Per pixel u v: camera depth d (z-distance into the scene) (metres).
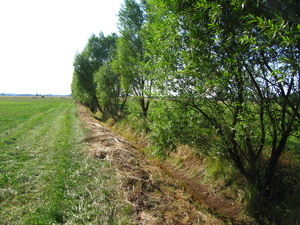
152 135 4.80
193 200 4.34
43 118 16.36
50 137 8.38
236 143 3.93
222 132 4.00
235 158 4.16
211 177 5.26
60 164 5.01
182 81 4.14
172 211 3.43
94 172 4.48
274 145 3.42
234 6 2.86
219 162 5.31
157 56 4.79
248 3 2.78
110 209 3.12
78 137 8.09
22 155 5.80
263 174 4.17
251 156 3.85
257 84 3.31
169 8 3.65
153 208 3.38
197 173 5.68
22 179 4.12
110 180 4.08
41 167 4.81
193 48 3.58
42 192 3.57
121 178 4.13
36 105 39.06
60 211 2.98
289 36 2.12
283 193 3.86
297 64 2.17
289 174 3.99
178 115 4.18
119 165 4.95
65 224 2.74
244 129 3.20
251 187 4.06
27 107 32.34
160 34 4.14
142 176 4.58
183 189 4.80
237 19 3.02
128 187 3.83
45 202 3.26
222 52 3.42
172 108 4.25
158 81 4.57
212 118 4.01
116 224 2.81
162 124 4.37
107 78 16.31
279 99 3.12
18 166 4.89
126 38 11.70
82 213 2.95
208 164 5.62
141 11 11.77
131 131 11.12
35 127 11.51
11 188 3.71
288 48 2.51
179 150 6.91
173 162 6.68
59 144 7.02
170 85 4.32
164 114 4.37
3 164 4.98
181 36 3.84
